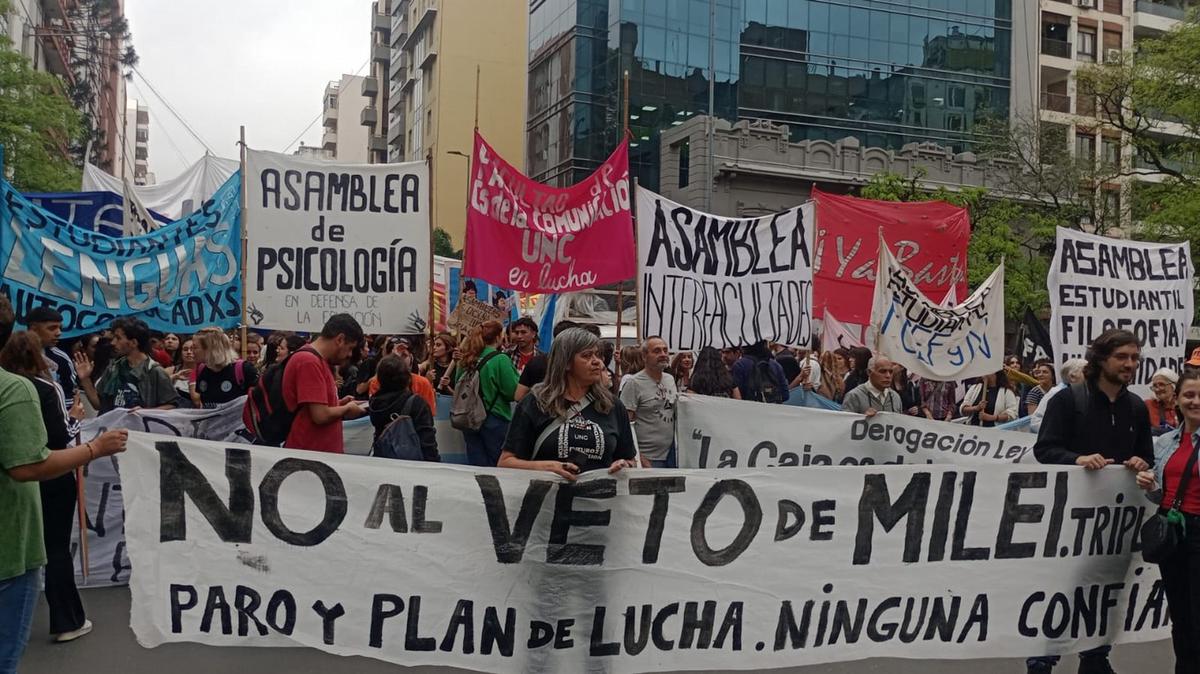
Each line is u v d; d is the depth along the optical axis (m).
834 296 10.94
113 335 7.43
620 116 40.69
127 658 5.34
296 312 8.37
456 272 16.25
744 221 9.28
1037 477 5.04
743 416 7.45
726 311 9.20
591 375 4.51
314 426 5.72
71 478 5.52
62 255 8.20
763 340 9.32
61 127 24.98
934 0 43.47
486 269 8.88
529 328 9.22
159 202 13.63
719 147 36.94
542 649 4.45
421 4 58.72
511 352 10.47
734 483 4.62
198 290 8.58
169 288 8.48
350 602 4.31
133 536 4.11
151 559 4.13
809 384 11.52
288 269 8.35
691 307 9.07
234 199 8.73
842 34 42.41
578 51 42.28
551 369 4.56
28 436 3.49
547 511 4.43
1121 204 31.50
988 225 31.17
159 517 4.14
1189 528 4.59
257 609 4.23
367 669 5.31
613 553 4.50
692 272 9.08
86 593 6.61
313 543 4.28
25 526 3.62
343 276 8.46
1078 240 8.84
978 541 4.97
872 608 4.83
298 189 8.39
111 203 11.88
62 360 6.47
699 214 9.11
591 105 42.09
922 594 4.90
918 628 4.90
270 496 4.25
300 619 4.27
